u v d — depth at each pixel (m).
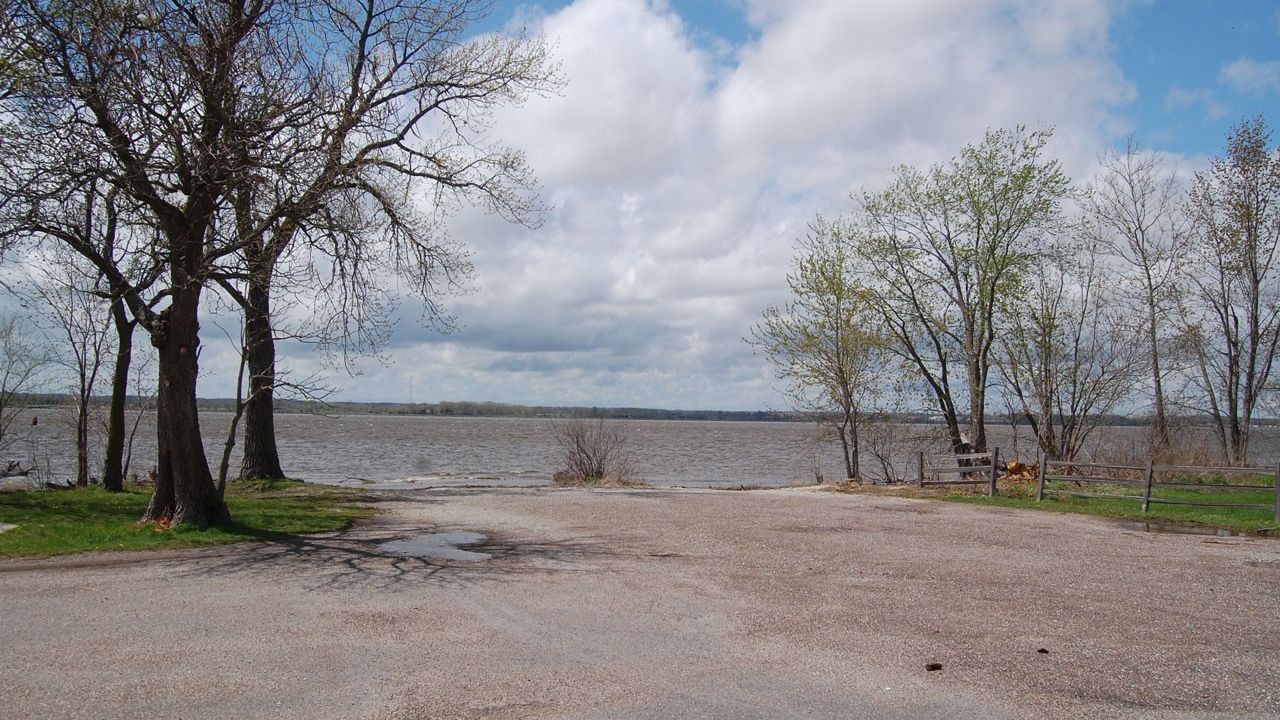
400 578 10.66
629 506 20.34
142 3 12.41
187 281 12.98
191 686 6.38
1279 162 27.55
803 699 6.32
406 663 7.07
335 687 6.44
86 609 8.67
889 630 8.32
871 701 6.29
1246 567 11.95
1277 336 28.48
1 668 6.70
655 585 10.44
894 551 13.27
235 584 10.08
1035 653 7.54
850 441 33.19
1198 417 30.11
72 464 34.50
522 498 22.38
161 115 12.44
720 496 23.61
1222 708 6.19
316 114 13.45
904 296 29.86
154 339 13.82
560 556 12.62
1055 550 13.45
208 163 12.77
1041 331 28.31
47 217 12.48
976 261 28.89
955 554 12.98
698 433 123.88
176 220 13.29
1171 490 22.84
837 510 19.61
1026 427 34.34
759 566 11.84
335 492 22.08
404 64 17.59
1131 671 7.03
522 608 9.11
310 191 13.05
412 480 31.70
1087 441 35.03
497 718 5.86
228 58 12.60
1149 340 28.86
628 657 7.35
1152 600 9.72
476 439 81.94
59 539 12.45
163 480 14.30
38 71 12.08
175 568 11.02
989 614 8.99
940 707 6.18
